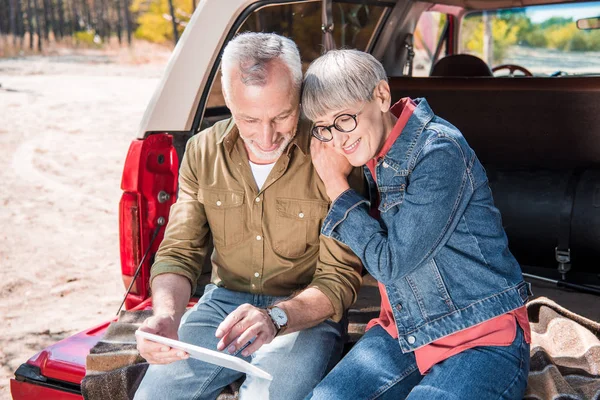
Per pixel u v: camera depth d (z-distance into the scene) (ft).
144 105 47.42
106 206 25.44
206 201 7.91
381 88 6.53
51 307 16.78
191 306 8.93
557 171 10.02
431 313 6.55
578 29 14.42
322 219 7.64
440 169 6.34
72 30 90.63
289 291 7.98
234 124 7.79
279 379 7.09
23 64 69.15
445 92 10.94
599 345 7.52
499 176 10.19
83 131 38.50
